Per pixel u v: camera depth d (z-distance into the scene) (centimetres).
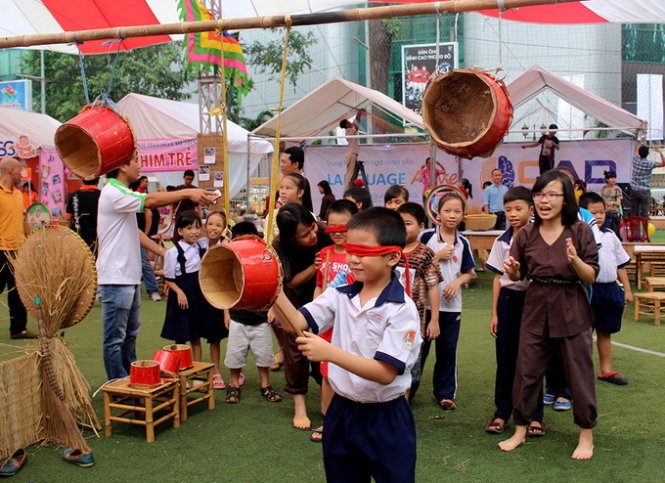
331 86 1043
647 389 457
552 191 336
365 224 219
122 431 387
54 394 342
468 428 390
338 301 233
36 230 348
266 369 451
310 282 401
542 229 351
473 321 700
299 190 425
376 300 221
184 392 402
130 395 370
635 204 1150
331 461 231
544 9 573
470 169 1210
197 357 490
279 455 350
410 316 219
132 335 441
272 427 394
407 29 2028
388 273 226
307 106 1092
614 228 1058
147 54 2036
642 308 758
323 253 367
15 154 1255
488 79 276
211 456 349
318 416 414
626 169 1164
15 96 1984
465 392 461
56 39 381
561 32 2220
